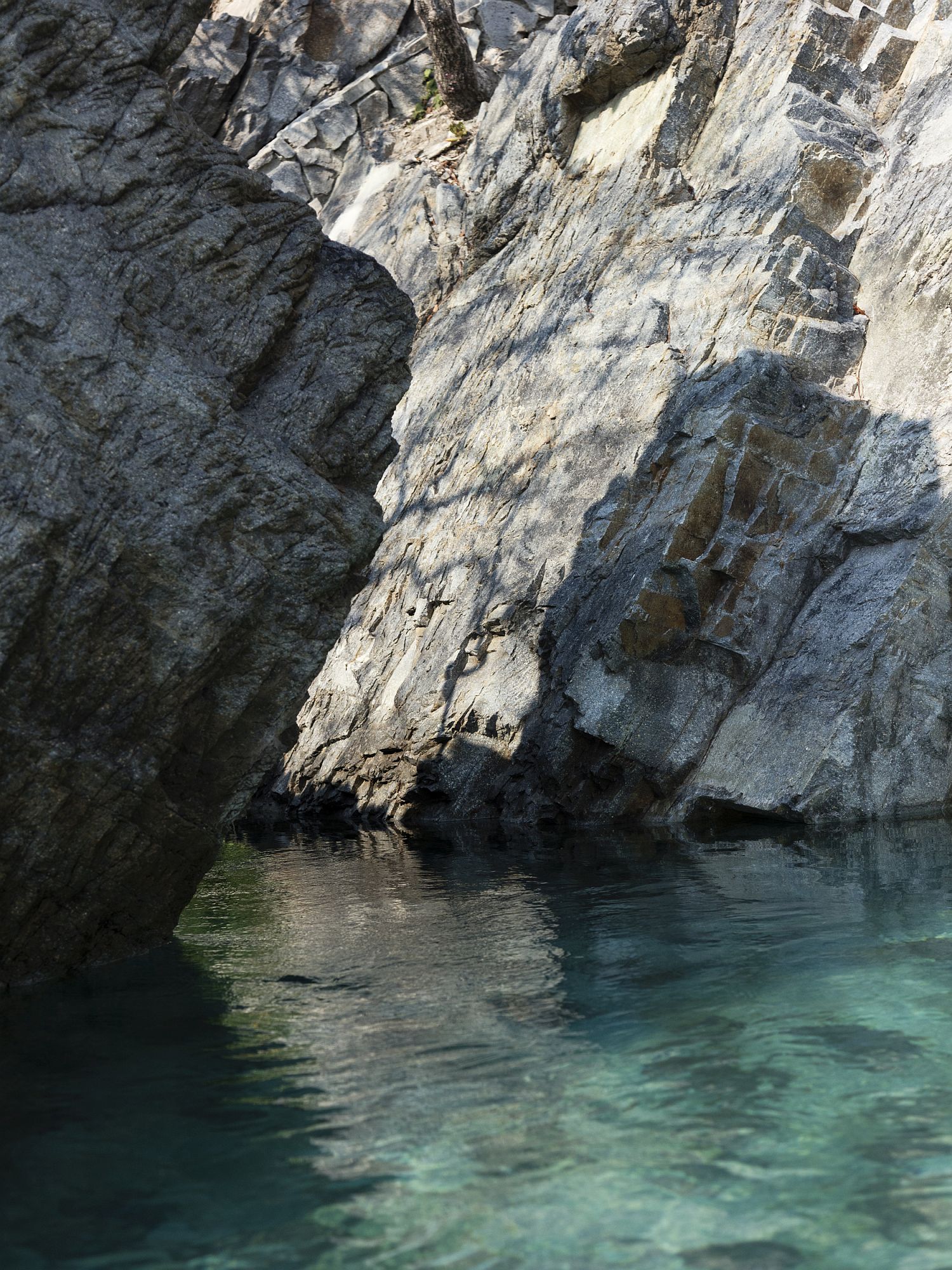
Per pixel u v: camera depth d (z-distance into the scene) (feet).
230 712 16.74
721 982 14.29
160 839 16.99
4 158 14.75
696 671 31.94
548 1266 7.82
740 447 32.48
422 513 42.50
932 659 29.50
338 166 62.64
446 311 48.47
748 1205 8.55
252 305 17.13
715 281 36.27
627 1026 12.73
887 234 35.55
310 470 17.26
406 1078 11.55
